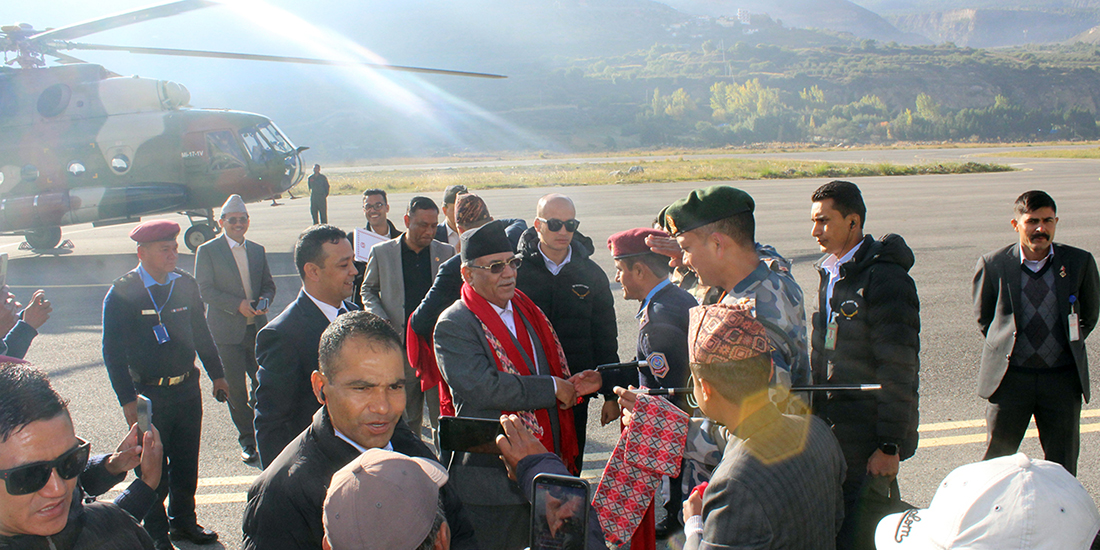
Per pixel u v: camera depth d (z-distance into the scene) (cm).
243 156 1429
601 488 206
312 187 1717
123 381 335
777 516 147
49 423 146
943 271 976
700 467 239
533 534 154
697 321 167
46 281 1111
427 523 130
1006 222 1455
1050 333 330
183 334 352
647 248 293
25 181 1316
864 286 279
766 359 159
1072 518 119
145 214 1368
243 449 447
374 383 176
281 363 262
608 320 381
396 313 455
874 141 15662
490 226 274
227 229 480
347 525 126
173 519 346
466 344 269
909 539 138
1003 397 345
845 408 282
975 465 132
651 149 14912
